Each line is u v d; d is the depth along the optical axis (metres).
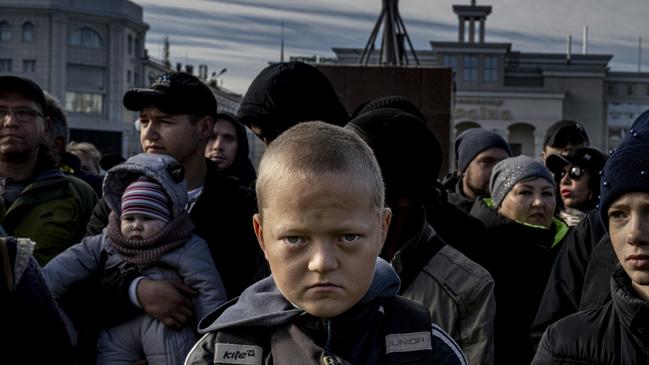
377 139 2.21
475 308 2.08
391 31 9.05
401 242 2.28
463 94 48.44
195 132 3.01
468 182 4.83
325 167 1.45
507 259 3.36
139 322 2.61
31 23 60.41
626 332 1.93
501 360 3.19
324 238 1.45
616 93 53.69
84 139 60.75
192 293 2.63
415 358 1.60
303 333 1.57
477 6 49.38
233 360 1.59
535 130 48.78
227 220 2.88
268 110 2.75
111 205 2.79
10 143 3.24
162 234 2.65
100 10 61.44
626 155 1.91
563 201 4.55
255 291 1.70
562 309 2.79
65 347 1.87
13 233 3.23
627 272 1.92
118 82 62.69
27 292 1.75
